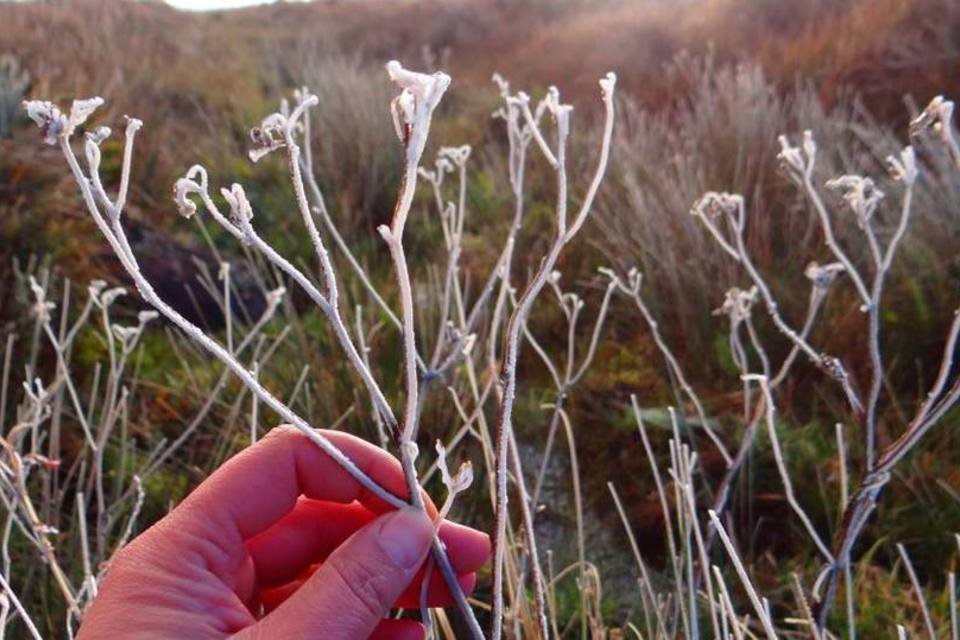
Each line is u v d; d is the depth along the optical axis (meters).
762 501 1.97
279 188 3.71
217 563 0.90
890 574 1.76
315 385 2.05
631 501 2.03
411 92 0.57
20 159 2.84
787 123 3.46
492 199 3.59
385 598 0.78
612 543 1.95
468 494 1.86
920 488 1.94
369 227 3.41
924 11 4.28
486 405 1.98
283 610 0.78
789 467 1.99
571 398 2.33
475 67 7.30
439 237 3.35
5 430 2.09
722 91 3.58
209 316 2.82
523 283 2.83
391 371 2.19
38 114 0.59
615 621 1.69
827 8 5.15
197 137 4.41
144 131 3.94
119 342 2.51
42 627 1.50
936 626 1.59
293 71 5.38
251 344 2.52
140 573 0.85
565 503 2.07
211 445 2.12
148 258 2.87
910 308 2.40
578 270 2.88
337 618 0.77
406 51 8.31
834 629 1.60
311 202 3.54
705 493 1.97
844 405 2.22
